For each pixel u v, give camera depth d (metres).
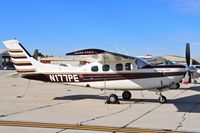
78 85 15.98
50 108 13.27
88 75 15.71
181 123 9.83
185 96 18.80
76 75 15.89
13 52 16.73
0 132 8.37
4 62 95.06
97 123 9.78
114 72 15.32
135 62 15.12
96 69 15.58
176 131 8.62
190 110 12.78
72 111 12.41
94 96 18.61
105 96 18.61
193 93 20.91
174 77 14.73
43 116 11.12
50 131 8.53
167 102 15.67
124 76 15.17
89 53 13.40
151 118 10.79
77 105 14.34
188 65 15.78
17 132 8.38
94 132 8.44
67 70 16.05
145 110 12.78
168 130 8.75
